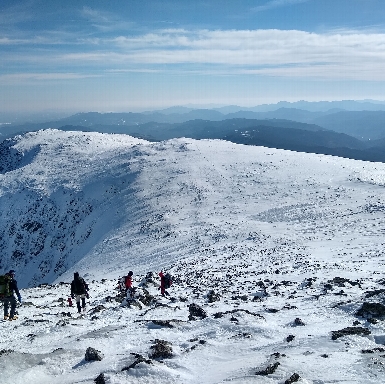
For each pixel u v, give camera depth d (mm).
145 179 83188
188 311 11984
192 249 43812
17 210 98938
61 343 8672
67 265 73938
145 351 6809
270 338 7336
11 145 159750
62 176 107375
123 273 41094
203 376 5453
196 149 100000
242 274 24312
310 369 4973
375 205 49312
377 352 5547
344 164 80562
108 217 74125
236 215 55812
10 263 87062
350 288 13695
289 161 84312
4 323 13977
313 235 39562
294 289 15273
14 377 5887
